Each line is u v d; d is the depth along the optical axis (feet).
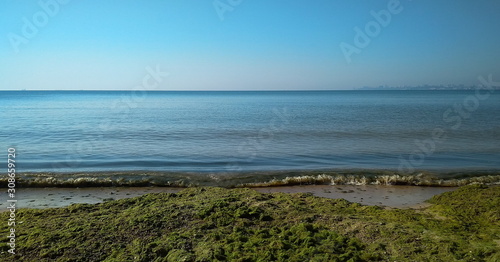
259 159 53.67
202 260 16.72
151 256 17.34
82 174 42.70
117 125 97.25
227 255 17.28
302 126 94.48
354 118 117.19
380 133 79.77
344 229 20.70
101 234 19.62
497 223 22.17
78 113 140.46
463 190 30.53
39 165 48.98
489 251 17.29
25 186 38.11
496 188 30.01
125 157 55.01
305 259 16.88
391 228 20.58
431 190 37.01
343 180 41.01
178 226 20.90
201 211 22.80
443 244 18.29
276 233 20.03
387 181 40.57
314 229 20.47
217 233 19.88
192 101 287.48
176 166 49.14
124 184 39.47
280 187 38.73
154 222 21.21
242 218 22.18
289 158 54.34
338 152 58.80
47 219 22.22
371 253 17.52
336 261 16.61
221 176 43.01
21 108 172.96
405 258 17.03
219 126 95.45
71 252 17.58
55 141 69.97
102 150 60.80
